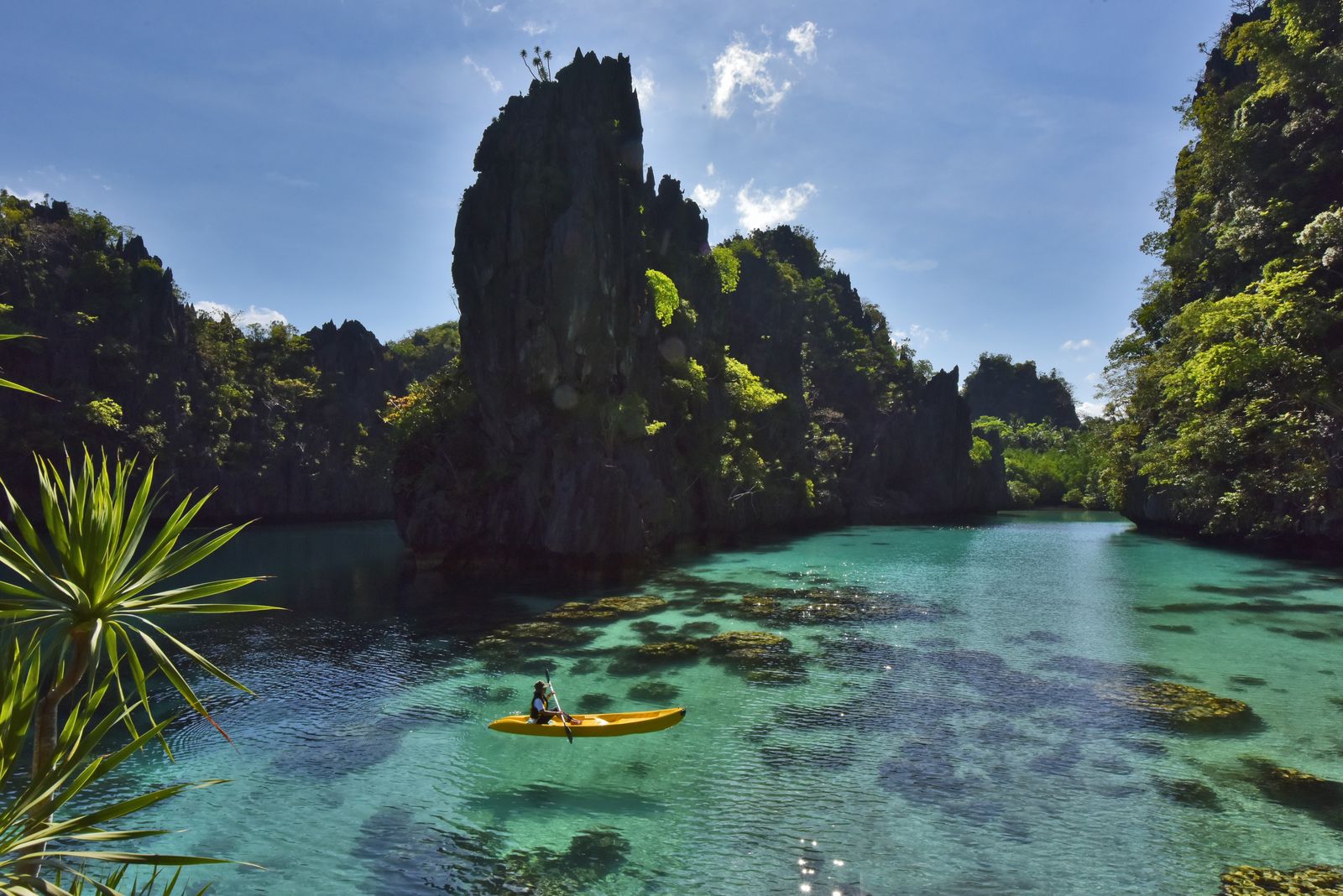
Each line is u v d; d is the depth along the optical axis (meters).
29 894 4.31
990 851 13.02
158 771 16.91
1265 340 43.38
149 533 77.38
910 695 21.55
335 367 112.62
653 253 73.19
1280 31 54.72
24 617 5.14
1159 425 62.91
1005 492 130.38
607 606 34.69
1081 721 19.19
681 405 67.94
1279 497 47.06
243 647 28.20
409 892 12.10
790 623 31.16
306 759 17.47
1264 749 17.22
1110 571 44.56
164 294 85.38
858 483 105.75
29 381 72.06
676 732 18.84
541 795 15.47
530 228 52.53
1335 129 49.69
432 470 53.62
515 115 58.53
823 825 14.03
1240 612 32.03
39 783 4.73
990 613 32.66
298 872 12.74
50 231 81.25
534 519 49.16
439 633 30.17
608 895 11.91
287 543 69.81
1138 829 13.69
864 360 124.38
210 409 88.19
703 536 66.88
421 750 17.94
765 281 116.44
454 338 131.12
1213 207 60.28
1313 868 12.34
